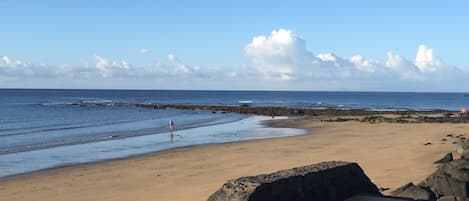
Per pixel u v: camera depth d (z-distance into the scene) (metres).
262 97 172.00
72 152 23.78
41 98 133.00
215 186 13.91
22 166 19.41
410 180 12.96
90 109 75.56
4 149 25.27
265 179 6.37
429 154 18.09
